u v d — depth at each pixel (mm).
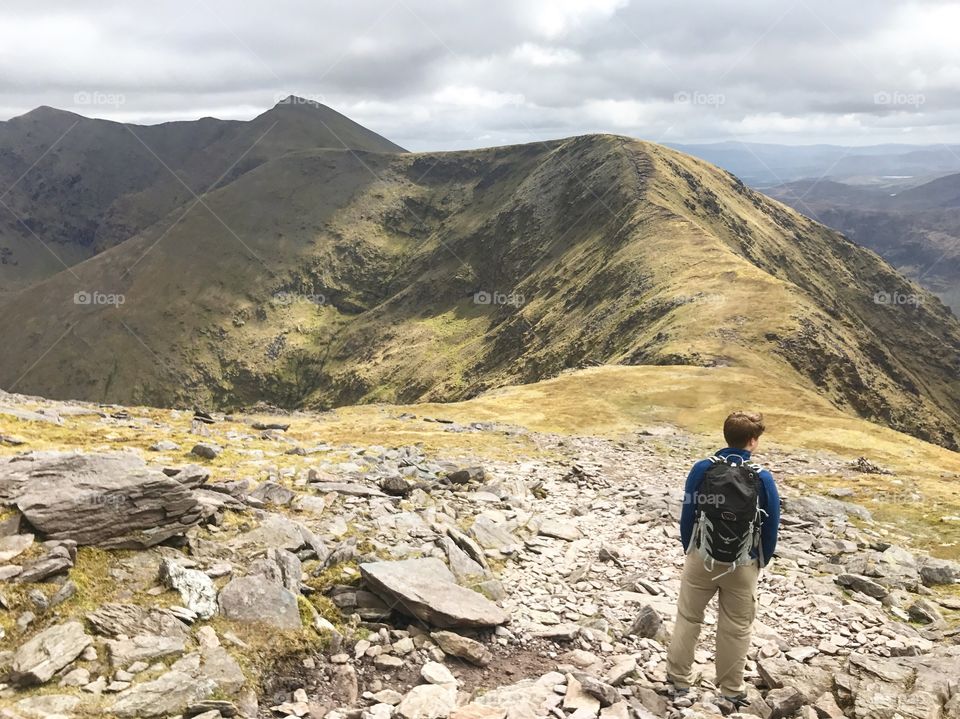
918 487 21156
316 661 7664
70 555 7824
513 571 11305
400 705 6969
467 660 8203
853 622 10406
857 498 19672
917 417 144750
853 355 153750
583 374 82375
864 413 121000
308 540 10008
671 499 17359
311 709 6895
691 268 174375
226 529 9703
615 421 52062
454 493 15016
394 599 8891
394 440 27219
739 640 7680
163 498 9102
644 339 132000
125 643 6891
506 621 9203
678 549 13758
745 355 106250
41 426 16500
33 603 7055
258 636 7633
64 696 6039
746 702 7664
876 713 7219
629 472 22562
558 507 15922
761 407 61750
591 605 10305
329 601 8805
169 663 6836
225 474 13555
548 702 7086
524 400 66250
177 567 8125
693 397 65375
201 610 7734
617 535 14258
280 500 11719
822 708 7457
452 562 10461
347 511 11867
